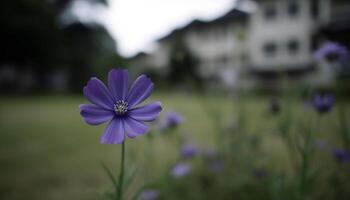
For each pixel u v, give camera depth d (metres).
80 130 0.84
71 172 0.43
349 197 0.28
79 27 4.49
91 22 4.59
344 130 0.29
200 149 0.45
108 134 0.13
